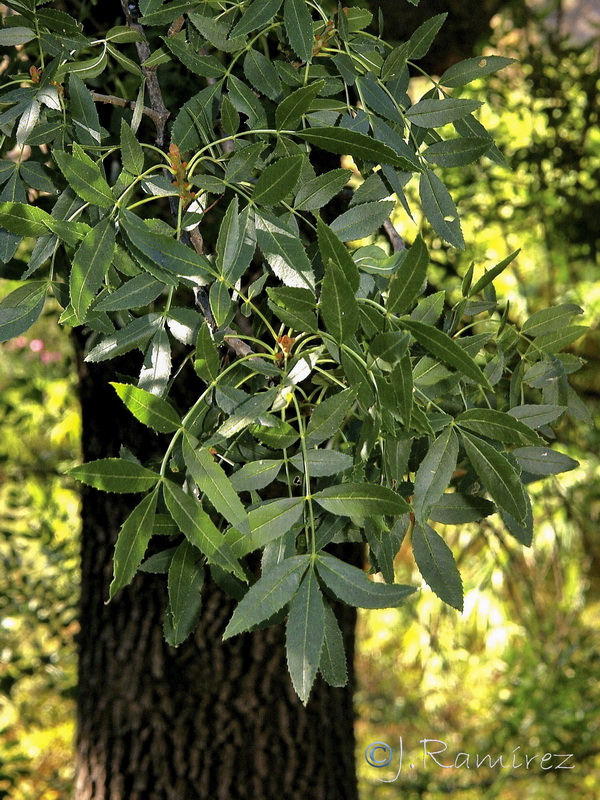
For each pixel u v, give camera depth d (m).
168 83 1.22
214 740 1.53
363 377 0.74
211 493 0.73
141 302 0.77
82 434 1.59
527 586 2.65
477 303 0.89
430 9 1.58
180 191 0.79
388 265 0.79
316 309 0.75
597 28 2.23
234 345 0.81
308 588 0.74
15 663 2.11
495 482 0.77
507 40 2.24
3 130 0.87
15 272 0.96
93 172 0.75
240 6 0.84
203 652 1.53
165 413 0.74
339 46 0.87
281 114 0.79
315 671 0.73
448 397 0.85
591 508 2.66
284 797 1.54
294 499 0.75
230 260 0.76
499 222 2.26
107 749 1.55
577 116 2.23
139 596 1.54
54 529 2.36
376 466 0.82
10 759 1.98
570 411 0.90
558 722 2.38
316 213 0.81
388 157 0.79
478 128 0.90
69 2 1.36
